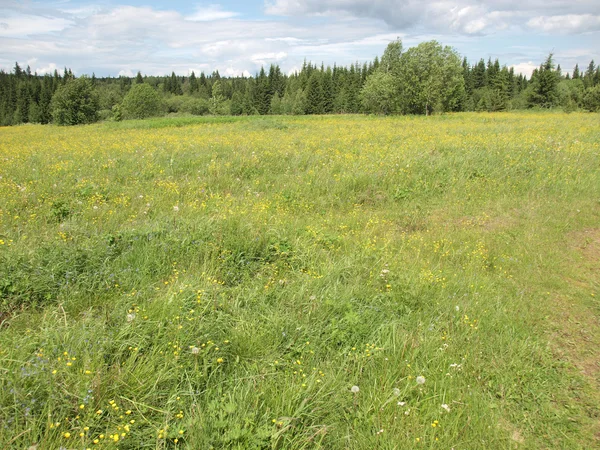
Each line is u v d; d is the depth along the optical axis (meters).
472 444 2.76
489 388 3.33
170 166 10.37
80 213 6.70
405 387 3.14
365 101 46.81
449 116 37.47
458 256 5.84
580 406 3.16
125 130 26.81
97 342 3.21
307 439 2.65
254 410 2.80
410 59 43.50
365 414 2.92
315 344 3.66
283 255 5.17
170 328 3.50
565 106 40.34
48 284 4.14
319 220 7.26
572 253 5.96
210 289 4.19
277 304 4.19
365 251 5.52
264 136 18.41
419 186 9.16
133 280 4.44
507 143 13.20
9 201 7.04
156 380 2.98
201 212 6.83
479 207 8.13
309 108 76.38
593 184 9.09
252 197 8.34
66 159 11.70
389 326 3.91
